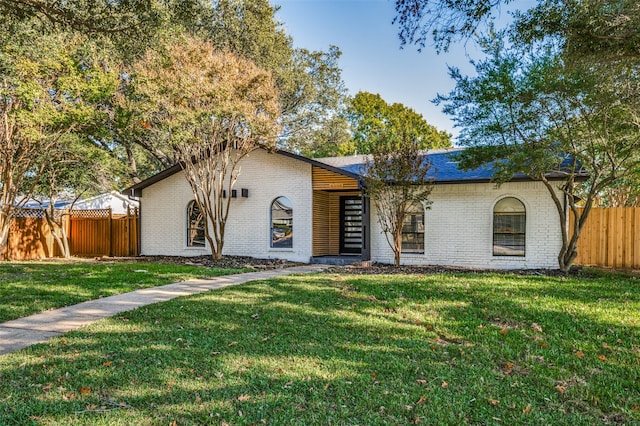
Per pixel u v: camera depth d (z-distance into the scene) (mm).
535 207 12062
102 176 17062
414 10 5801
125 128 13336
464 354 4645
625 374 4113
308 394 3600
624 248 12680
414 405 3412
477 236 12664
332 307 6738
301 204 14383
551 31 6480
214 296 7617
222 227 14258
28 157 13852
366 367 4211
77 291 8133
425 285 8445
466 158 11023
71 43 11688
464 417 3227
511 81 9789
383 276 9922
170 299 7441
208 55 12203
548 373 4125
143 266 12234
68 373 4020
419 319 6051
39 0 7234
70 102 12719
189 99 12125
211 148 13562
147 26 7668
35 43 10930
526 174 10375
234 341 5012
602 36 5918
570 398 3604
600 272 10906
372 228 13797
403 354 4605
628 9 5625
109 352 4621
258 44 20984
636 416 3277
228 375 3975
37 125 12430
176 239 16281
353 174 13109
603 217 12930
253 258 14609
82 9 7270
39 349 4750
